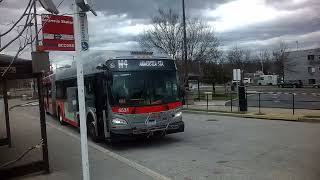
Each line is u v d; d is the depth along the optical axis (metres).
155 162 10.65
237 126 17.64
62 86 20.86
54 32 7.18
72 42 7.36
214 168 9.54
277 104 29.55
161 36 38.75
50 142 14.81
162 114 12.98
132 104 12.62
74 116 18.00
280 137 13.82
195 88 59.00
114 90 12.60
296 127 16.53
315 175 8.41
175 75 13.48
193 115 24.23
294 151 11.14
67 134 17.16
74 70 17.64
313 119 18.50
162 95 13.09
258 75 109.69
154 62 13.17
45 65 8.70
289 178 8.24
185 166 9.95
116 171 9.47
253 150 11.55
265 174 8.68
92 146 13.49
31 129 19.81
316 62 94.25
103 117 13.23
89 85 14.85
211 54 44.94
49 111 26.64
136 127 12.62
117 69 12.68
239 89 23.89
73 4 6.74
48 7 5.91
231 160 10.33
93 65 14.27
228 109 25.94
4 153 12.48
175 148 12.59
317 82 94.06
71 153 12.23
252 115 21.50
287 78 99.56
